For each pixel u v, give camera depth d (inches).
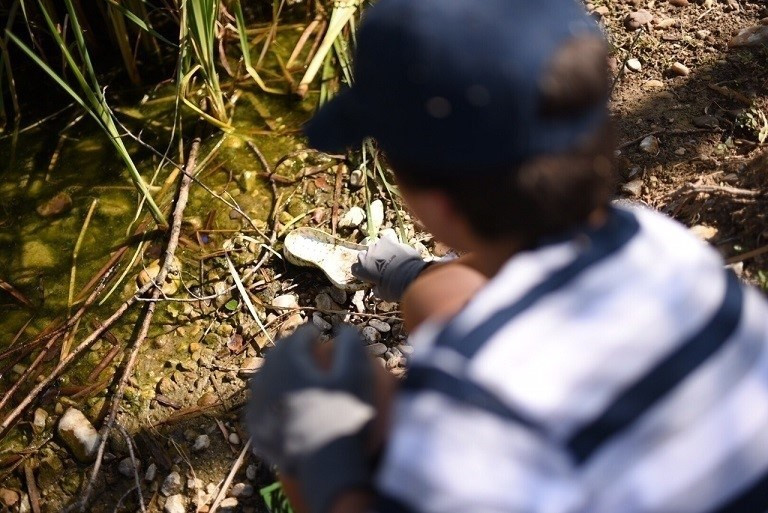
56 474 69.9
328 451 42.2
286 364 46.8
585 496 34.8
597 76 36.8
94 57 96.3
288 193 84.3
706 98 80.7
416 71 36.6
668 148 77.5
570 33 36.5
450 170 37.8
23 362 75.7
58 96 93.9
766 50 82.4
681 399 35.9
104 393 73.2
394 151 39.1
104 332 76.6
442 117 36.6
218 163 87.1
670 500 35.6
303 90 91.4
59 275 80.7
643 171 76.5
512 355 35.2
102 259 81.4
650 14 89.4
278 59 94.9
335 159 85.9
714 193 69.2
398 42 37.0
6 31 77.0
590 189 37.8
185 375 73.9
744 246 65.4
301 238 79.3
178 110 86.0
